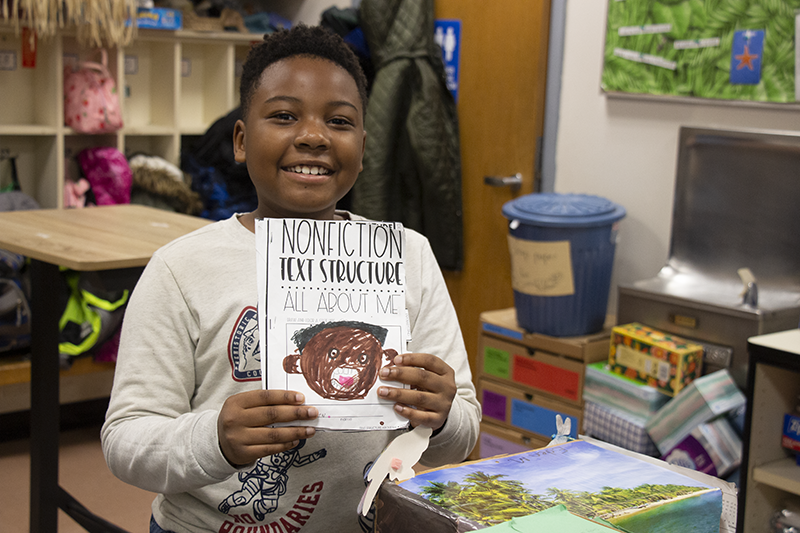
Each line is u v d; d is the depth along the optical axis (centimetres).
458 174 337
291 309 88
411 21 328
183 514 103
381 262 92
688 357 219
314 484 102
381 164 332
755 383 172
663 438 216
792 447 177
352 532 105
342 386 86
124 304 303
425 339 111
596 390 241
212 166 374
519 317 269
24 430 316
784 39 236
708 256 251
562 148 307
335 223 93
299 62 99
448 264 341
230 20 399
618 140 286
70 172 366
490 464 87
